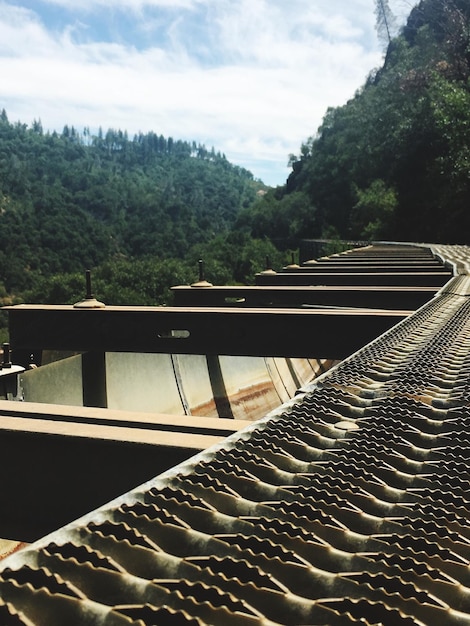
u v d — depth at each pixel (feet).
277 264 163.94
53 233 418.31
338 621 3.99
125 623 3.63
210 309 22.16
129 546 4.58
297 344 21.17
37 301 146.20
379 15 303.27
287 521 5.37
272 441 7.23
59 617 3.68
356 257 51.26
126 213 558.97
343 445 7.36
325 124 309.22
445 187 134.10
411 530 5.38
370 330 20.57
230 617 3.86
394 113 180.04
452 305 18.97
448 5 200.85
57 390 24.81
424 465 6.88
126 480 8.79
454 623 4.12
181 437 8.84
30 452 9.21
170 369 32.53
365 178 218.59
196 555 4.75
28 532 9.23
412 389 9.54
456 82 147.54
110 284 136.26
